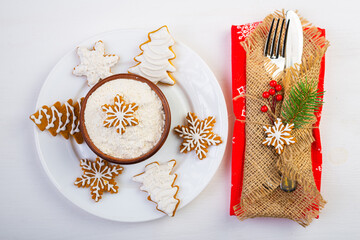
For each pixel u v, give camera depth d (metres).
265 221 0.52
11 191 0.52
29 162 0.52
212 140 0.48
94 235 0.52
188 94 0.49
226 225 0.52
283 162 0.46
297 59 0.47
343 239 0.51
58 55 0.52
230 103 0.52
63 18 0.53
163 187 0.48
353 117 0.52
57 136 0.49
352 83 0.52
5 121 0.52
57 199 0.52
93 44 0.49
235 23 0.52
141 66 0.48
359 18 0.52
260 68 0.48
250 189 0.47
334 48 0.52
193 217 0.52
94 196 0.48
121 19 0.53
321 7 0.52
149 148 0.45
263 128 0.47
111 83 0.46
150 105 0.45
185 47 0.49
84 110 0.45
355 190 0.51
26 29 0.52
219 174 0.51
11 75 0.52
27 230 0.52
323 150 0.52
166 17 0.52
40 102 0.49
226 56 0.52
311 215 0.48
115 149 0.45
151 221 0.52
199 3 0.52
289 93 0.46
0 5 0.52
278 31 0.48
